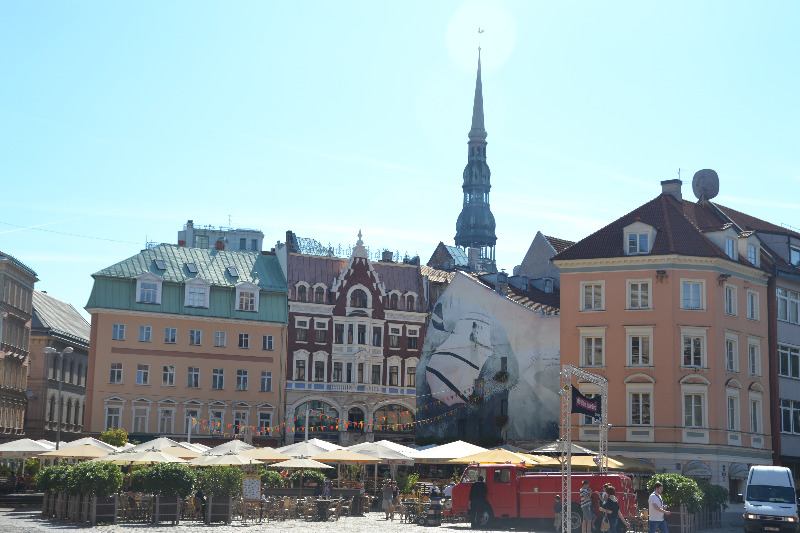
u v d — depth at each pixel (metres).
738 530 50.97
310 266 98.81
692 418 65.31
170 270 94.19
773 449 70.06
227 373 92.69
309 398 95.06
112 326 89.50
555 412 76.25
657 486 37.56
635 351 66.75
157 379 90.31
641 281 67.25
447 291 87.88
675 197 73.00
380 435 97.25
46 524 43.53
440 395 86.44
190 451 56.81
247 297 94.75
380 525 49.53
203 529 42.38
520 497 47.00
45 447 58.59
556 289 88.88
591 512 39.03
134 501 48.22
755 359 69.75
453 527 48.91
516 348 80.12
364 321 98.12
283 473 67.19
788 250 75.19
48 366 99.62
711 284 66.69
